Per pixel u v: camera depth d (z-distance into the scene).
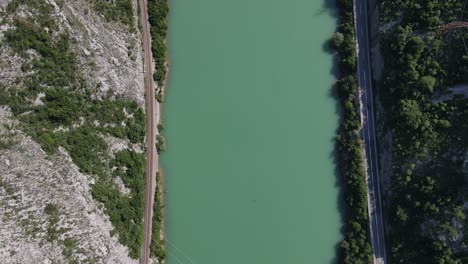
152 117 107.56
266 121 108.75
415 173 100.50
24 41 90.25
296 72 109.81
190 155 107.94
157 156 107.56
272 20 110.81
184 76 110.00
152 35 109.06
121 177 100.62
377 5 106.50
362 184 104.56
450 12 100.19
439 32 100.19
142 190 103.75
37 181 87.12
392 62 103.69
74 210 89.88
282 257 105.88
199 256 105.69
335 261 105.56
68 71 95.31
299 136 108.25
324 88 109.31
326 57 109.88
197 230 106.38
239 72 110.06
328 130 108.19
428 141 99.38
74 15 97.50
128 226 99.56
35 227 85.06
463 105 98.12
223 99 109.38
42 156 89.06
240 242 106.12
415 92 100.56
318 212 106.62
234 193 107.06
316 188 107.12
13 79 89.25
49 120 92.69
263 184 107.25
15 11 89.81
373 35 108.31
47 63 92.81
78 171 93.62
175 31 110.81
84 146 95.56
